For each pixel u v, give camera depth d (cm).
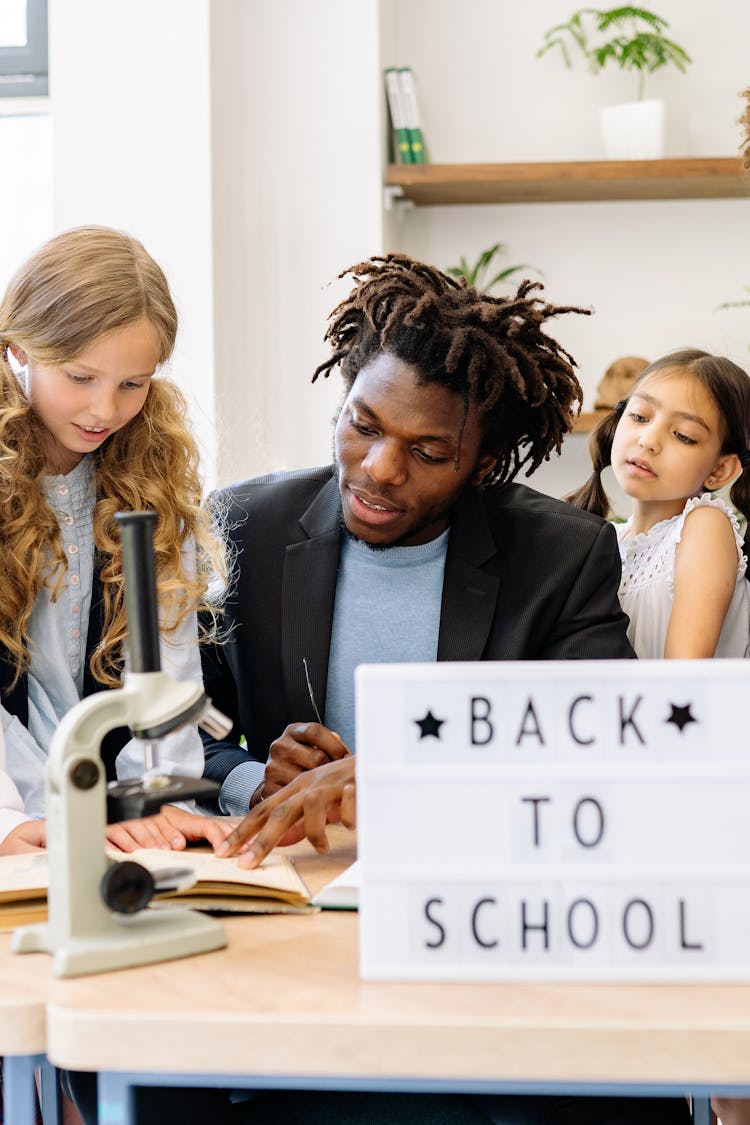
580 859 79
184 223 291
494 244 346
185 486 154
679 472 179
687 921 78
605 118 327
